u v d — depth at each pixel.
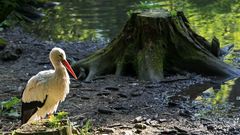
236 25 15.66
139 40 11.02
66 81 7.57
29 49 13.58
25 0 18.58
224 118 8.55
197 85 10.32
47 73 7.56
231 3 19.38
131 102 9.31
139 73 10.70
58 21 17.48
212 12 17.73
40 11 19.19
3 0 15.24
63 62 7.80
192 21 16.36
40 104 7.54
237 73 10.86
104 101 9.38
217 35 14.49
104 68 11.09
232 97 9.64
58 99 7.62
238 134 7.81
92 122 8.31
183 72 10.94
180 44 11.08
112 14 17.95
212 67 10.89
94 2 20.55
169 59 11.07
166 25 10.99
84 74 10.95
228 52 12.73
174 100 9.45
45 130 5.88
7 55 12.41
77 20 17.42
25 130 5.89
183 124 8.22
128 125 8.14
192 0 20.20
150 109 8.97
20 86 10.36
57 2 20.88
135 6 19.08
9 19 17.50
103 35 15.16
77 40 14.77
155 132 7.82
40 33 15.96
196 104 9.27
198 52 11.07
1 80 10.80
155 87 10.15
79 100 9.43
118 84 10.37
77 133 6.72
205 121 8.38
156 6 13.82
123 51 11.09
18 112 8.87
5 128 8.05
